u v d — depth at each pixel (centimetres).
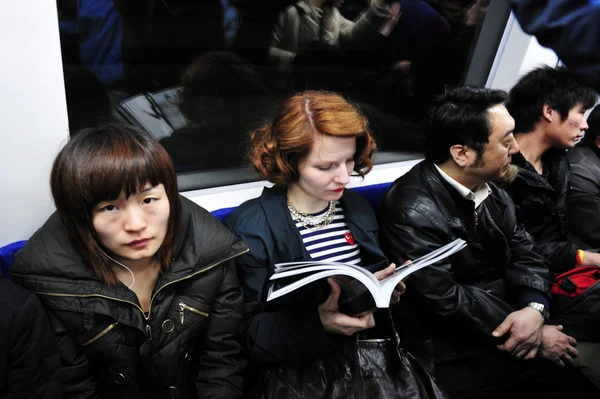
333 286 110
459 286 141
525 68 213
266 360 117
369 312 114
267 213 123
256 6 167
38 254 94
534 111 177
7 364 87
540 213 183
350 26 187
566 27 46
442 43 209
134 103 155
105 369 101
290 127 113
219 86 171
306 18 178
